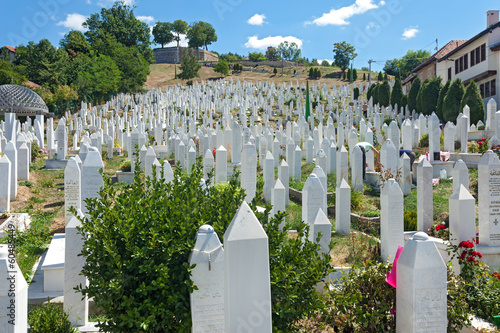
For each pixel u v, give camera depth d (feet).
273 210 42.73
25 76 182.50
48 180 63.46
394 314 20.20
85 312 22.97
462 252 27.76
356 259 34.32
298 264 17.29
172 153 87.71
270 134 81.15
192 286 15.52
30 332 20.18
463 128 64.95
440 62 133.28
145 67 273.54
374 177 61.98
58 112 176.55
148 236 16.96
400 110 132.16
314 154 82.84
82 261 22.84
